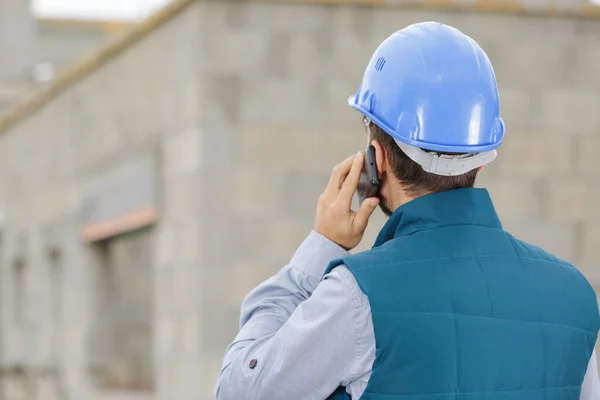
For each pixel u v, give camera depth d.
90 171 12.05
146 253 12.72
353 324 2.53
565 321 2.69
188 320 9.58
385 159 2.80
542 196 9.73
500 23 9.74
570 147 9.80
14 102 19.28
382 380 2.50
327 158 9.47
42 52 22.28
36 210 13.93
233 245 9.36
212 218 9.34
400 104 2.76
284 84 9.43
